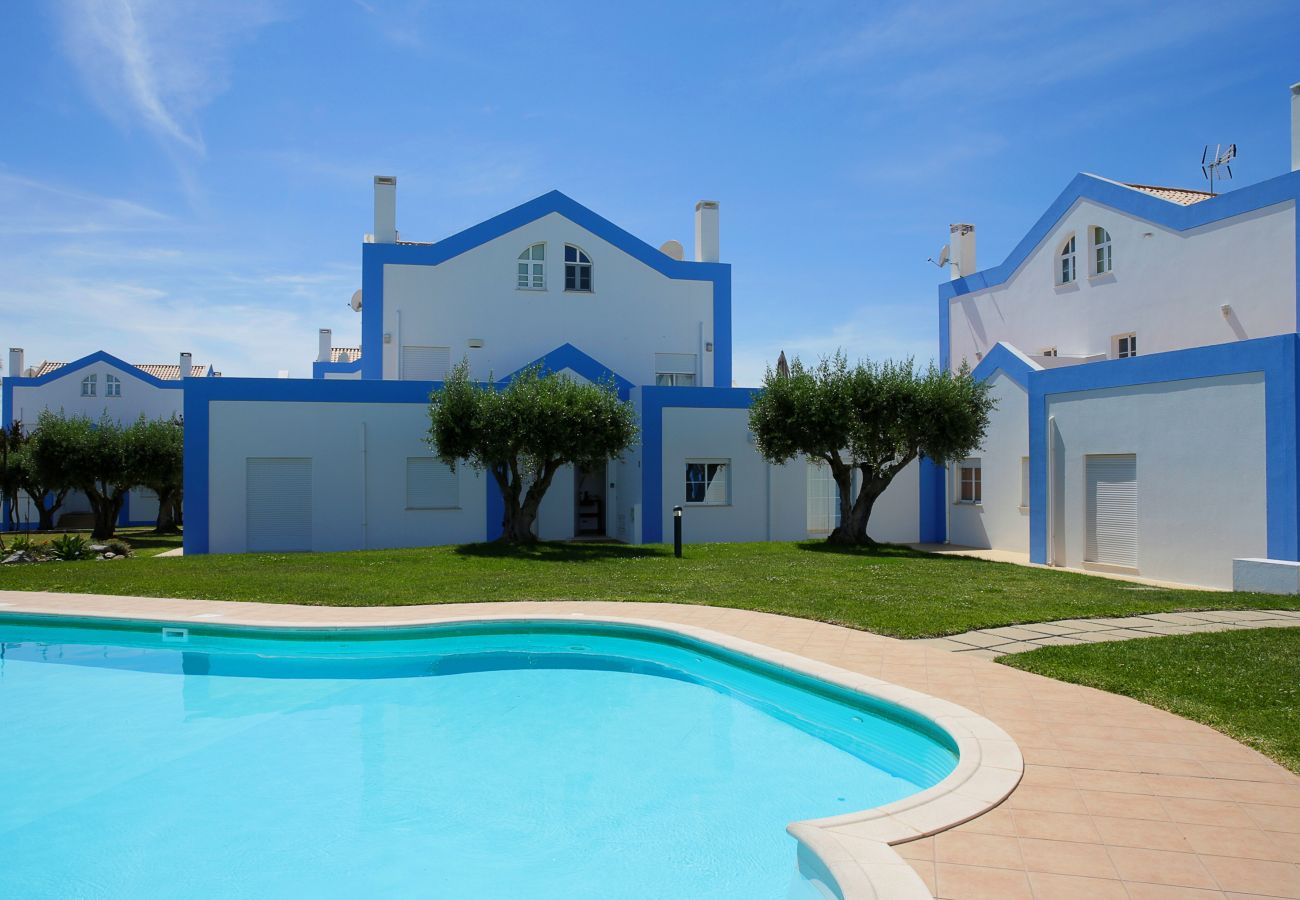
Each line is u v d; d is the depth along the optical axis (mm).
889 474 20750
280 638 10602
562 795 6418
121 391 41625
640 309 27031
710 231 28578
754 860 5328
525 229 26203
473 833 5801
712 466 22562
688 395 22266
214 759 7246
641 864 5332
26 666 10148
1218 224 18484
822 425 19609
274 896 5039
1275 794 5172
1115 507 16797
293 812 6199
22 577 14992
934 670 8141
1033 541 18656
